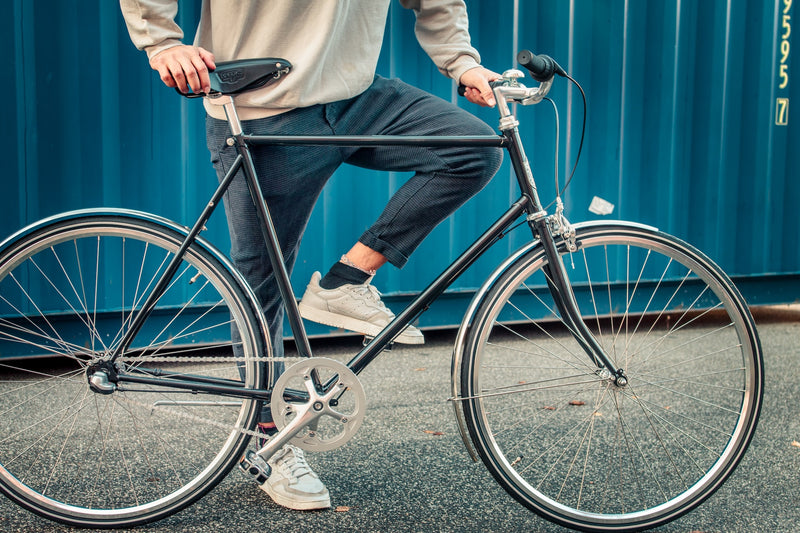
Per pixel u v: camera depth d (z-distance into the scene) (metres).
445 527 1.74
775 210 4.44
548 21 3.83
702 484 1.77
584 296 4.07
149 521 1.71
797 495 1.96
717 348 3.77
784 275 4.53
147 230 1.71
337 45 1.76
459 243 3.81
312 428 1.70
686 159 4.21
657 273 4.15
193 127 3.31
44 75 3.06
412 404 2.78
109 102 3.17
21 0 3.00
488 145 1.71
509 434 2.43
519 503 1.84
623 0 3.96
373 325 1.81
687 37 4.12
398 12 3.55
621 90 4.02
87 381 1.69
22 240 1.67
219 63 1.66
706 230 4.29
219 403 1.73
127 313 3.27
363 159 1.91
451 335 4.16
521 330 4.25
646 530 1.76
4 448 2.19
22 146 3.06
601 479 2.06
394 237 1.82
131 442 2.27
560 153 3.96
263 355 1.72
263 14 1.70
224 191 1.69
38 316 3.14
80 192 3.16
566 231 1.72
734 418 2.63
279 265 1.71
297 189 1.79
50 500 1.70
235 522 1.74
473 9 3.70
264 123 1.74
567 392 2.90
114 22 3.14
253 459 1.70
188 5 3.21
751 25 4.25
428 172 1.80
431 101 1.84
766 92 4.34
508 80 1.71
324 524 1.74
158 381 1.69
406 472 2.08
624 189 4.10
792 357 3.59
